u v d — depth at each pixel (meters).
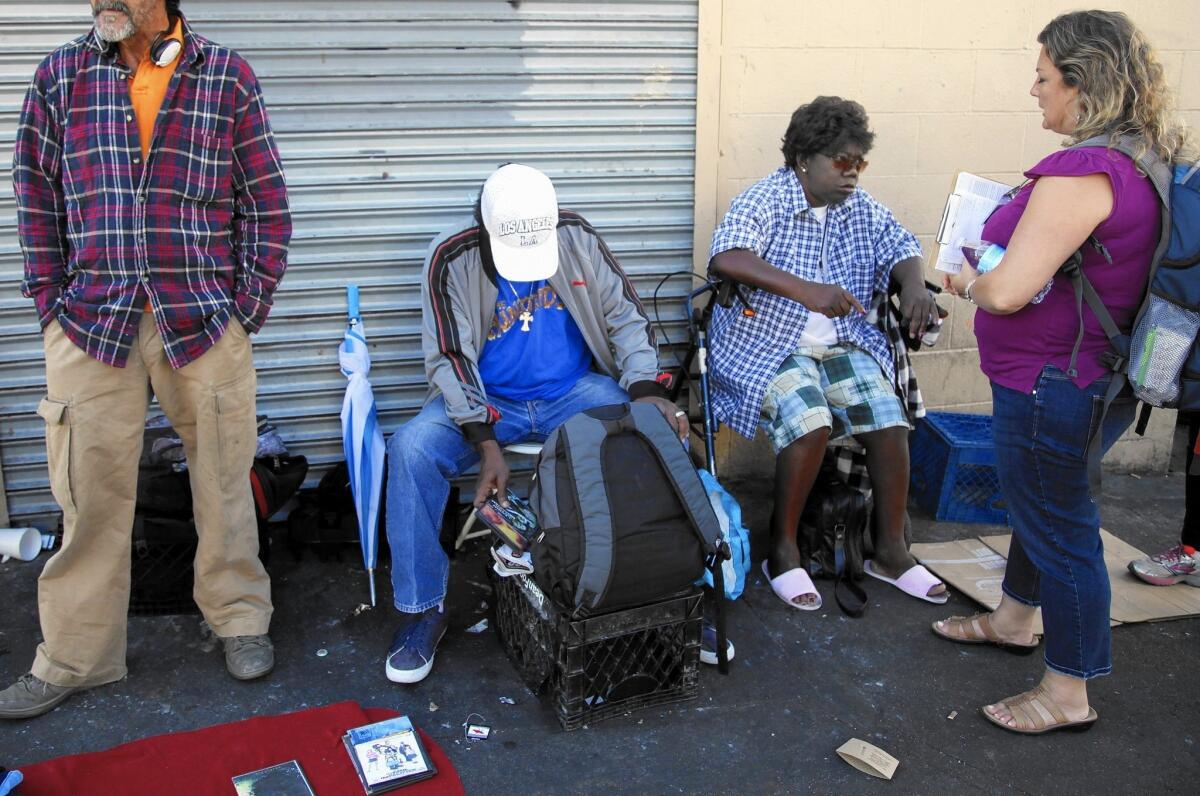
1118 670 3.09
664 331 4.07
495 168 3.76
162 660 3.03
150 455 3.20
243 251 2.78
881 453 3.46
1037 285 2.36
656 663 2.82
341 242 3.71
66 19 3.33
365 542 3.22
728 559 3.02
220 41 3.46
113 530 2.78
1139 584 3.57
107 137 2.53
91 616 2.79
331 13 3.49
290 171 3.62
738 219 3.46
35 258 2.60
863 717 2.85
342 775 2.50
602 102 3.77
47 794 2.39
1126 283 2.38
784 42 3.86
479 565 3.68
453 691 2.92
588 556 2.54
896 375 3.64
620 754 2.67
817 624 3.32
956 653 3.17
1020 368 2.55
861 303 3.64
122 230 2.57
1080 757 2.70
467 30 3.59
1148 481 4.54
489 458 2.97
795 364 3.54
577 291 3.32
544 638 2.79
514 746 2.69
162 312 2.63
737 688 2.97
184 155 2.59
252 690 2.90
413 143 3.67
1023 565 3.03
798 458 3.37
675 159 3.90
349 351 3.42
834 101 3.37
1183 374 2.37
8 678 2.91
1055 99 2.48
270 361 3.77
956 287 2.75
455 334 3.13
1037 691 2.81
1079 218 2.31
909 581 3.49
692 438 4.18
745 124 3.91
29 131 2.55
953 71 4.05
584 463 2.62
